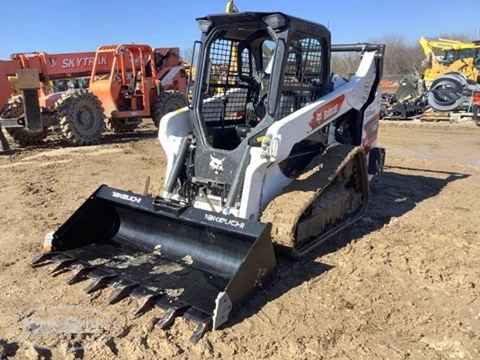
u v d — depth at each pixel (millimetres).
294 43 4742
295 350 3248
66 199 7113
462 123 16766
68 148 11914
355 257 4734
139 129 16453
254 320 3592
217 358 3170
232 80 5340
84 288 4059
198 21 4926
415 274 4402
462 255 4797
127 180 8250
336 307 3799
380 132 15344
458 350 3252
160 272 4211
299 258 4570
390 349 3266
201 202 4816
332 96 5199
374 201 6859
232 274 4086
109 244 4793
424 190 7551
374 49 6188
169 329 3465
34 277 4297
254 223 3842
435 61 20828
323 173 4836
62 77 13555
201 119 4879
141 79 13672
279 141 4293
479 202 6840
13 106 11828
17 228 5715
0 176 8719
